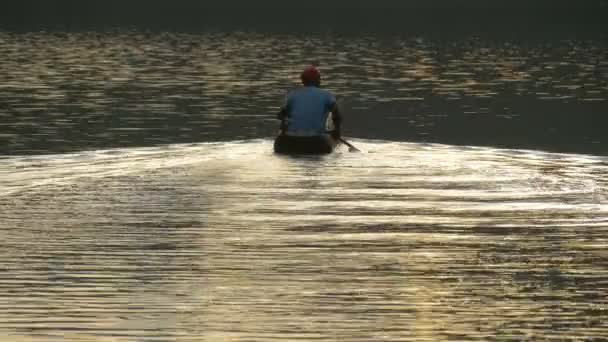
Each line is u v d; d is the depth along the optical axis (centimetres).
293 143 4803
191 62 14525
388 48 17175
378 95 10844
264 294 2597
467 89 11506
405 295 2595
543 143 7775
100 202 3756
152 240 3173
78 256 2977
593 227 3391
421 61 14912
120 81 11919
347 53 16162
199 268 2848
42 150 7112
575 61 15000
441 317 2420
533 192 3978
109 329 2322
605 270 2848
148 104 9869
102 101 10050
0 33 19950
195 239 3191
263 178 4228
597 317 2423
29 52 15888
